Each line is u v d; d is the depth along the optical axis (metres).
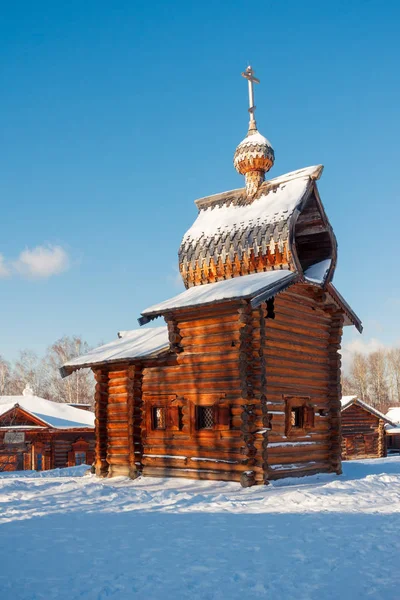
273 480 18.03
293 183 20.95
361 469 23.08
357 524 11.51
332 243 21.06
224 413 18.30
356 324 22.33
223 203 22.50
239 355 17.92
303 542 9.88
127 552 9.19
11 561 8.68
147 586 7.40
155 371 20.22
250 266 20.16
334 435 21.02
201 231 21.80
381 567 8.29
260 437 17.53
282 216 19.78
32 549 9.45
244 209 21.55
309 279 19.73
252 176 22.00
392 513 12.85
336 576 7.85
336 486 16.89
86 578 7.76
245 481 17.17
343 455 42.44
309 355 20.47
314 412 20.33
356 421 43.47
